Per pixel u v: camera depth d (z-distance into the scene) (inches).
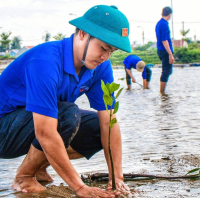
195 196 80.3
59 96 86.8
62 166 80.0
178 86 393.1
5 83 88.4
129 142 138.3
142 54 2241.6
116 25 78.1
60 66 82.4
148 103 259.8
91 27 78.1
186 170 100.0
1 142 90.6
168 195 81.3
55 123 79.7
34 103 78.4
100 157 118.6
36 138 82.6
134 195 81.7
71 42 83.7
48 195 83.9
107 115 94.8
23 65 83.8
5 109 89.7
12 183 90.8
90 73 88.3
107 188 86.3
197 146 128.5
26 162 88.5
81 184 81.1
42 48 82.4
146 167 104.0
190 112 212.2
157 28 329.4
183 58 1812.3
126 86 432.8
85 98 300.8
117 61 2026.3
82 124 95.5
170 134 151.6
